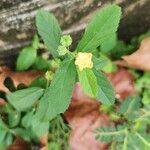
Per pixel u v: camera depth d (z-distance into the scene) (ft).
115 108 0.92
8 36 0.84
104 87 0.68
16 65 0.89
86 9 0.83
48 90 0.65
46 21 0.67
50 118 0.67
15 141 0.89
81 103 0.92
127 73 0.93
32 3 0.78
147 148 0.90
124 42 0.97
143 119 0.91
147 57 0.90
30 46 0.88
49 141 0.89
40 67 0.89
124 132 0.90
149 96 0.92
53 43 0.67
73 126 0.90
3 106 0.86
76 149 0.90
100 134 0.90
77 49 0.64
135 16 0.92
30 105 0.77
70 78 0.63
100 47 0.88
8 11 0.78
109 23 0.63
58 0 0.79
